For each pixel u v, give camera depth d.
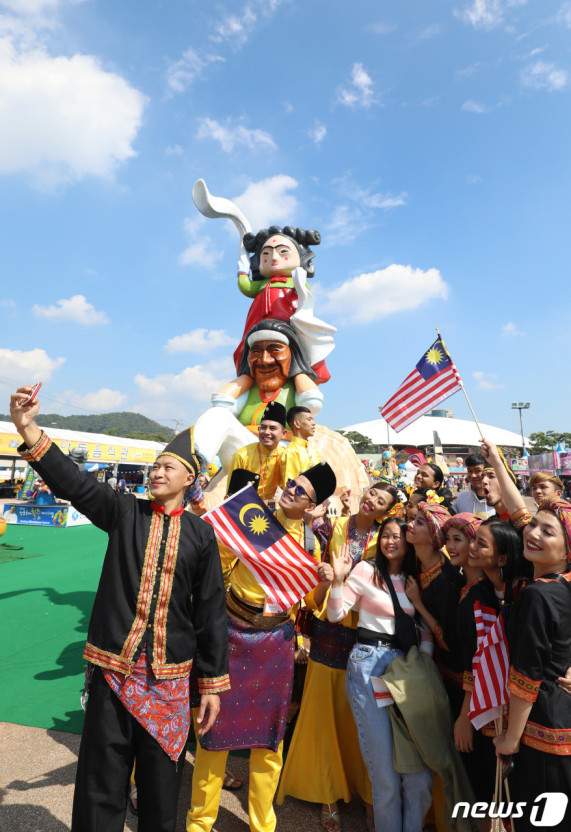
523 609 2.33
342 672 3.55
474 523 3.10
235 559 3.63
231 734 3.01
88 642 2.44
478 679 2.64
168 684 2.40
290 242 9.37
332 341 8.58
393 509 3.89
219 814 3.32
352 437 68.50
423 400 6.15
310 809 3.44
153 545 2.51
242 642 3.12
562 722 2.27
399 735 2.87
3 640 6.42
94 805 2.25
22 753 3.87
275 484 4.37
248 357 8.76
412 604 3.30
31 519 17.61
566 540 2.44
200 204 9.66
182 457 2.67
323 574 3.21
